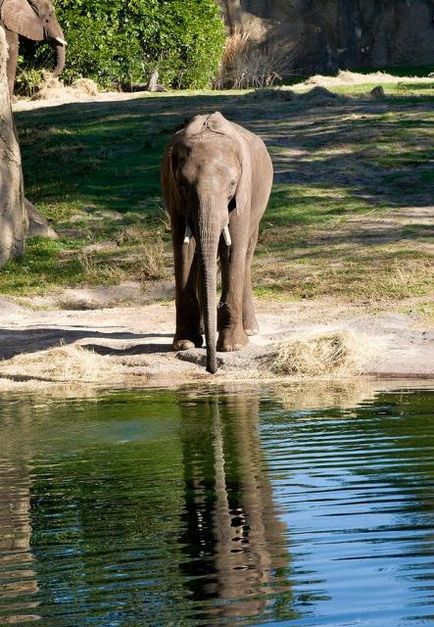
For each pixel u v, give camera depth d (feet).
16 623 20.72
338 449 33.19
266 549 24.20
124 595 21.88
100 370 52.06
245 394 44.75
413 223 81.10
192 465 32.07
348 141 100.12
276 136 103.65
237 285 52.95
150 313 65.98
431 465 30.83
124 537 25.53
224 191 47.67
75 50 136.05
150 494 29.12
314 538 24.79
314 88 121.49
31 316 66.85
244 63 157.38
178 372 51.29
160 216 86.94
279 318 61.57
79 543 25.23
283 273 71.51
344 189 89.45
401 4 170.71
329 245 77.10
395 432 35.45
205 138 49.01
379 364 49.75
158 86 139.13
